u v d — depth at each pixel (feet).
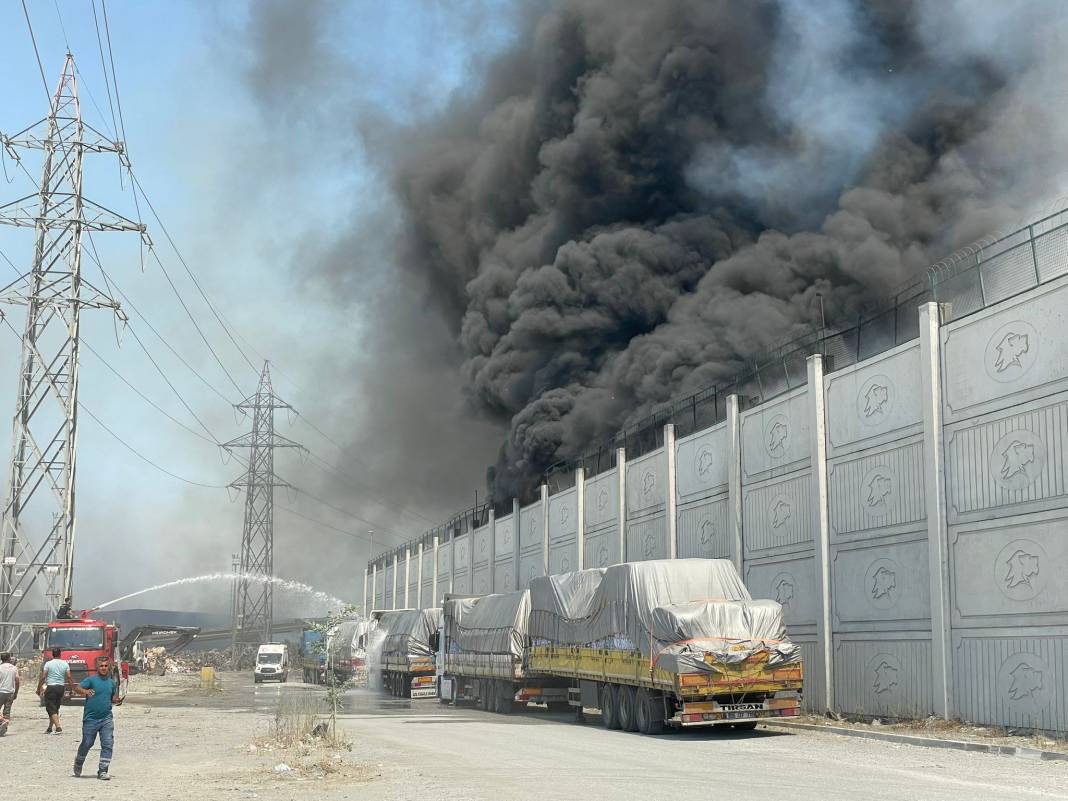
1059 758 52.54
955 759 53.98
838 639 81.20
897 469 75.10
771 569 91.25
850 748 60.70
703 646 68.28
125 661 144.25
